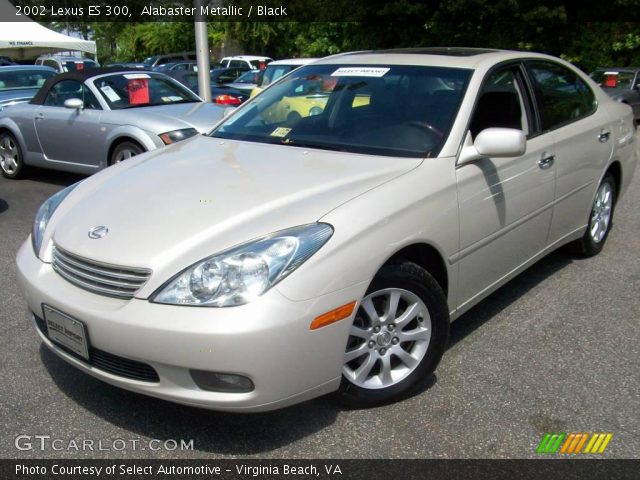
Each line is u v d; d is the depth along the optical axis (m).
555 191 4.07
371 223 2.73
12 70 11.74
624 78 14.74
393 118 3.52
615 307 4.15
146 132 7.01
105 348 2.58
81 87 7.70
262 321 2.39
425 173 3.09
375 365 2.97
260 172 3.15
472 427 2.86
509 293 4.38
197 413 2.97
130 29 40.00
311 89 3.99
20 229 6.12
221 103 8.71
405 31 23.53
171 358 2.45
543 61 4.29
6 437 2.79
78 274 2.74
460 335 3.75
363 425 2.87
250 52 32.94
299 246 2.54
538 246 4.07
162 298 2.48
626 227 5.96
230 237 2.59
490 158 3.43
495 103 3.67
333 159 3.27
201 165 3.35
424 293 2.97
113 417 2.94
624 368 3.37
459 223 3.16
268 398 2.50
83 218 2.96
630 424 2.89
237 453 2.70
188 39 37.62
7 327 3.86
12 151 8.47
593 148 4.50
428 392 3.14
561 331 3.80
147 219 2.79
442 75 3.66
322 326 2.54
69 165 7.89
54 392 3.14
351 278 2.61
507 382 3.23
